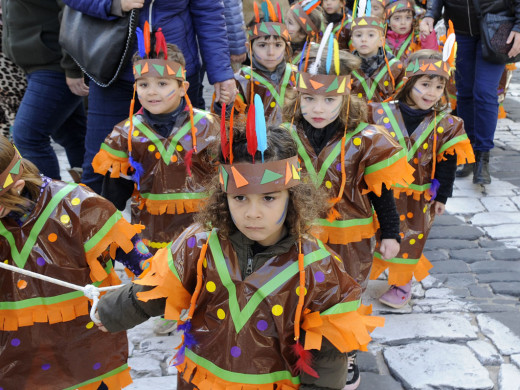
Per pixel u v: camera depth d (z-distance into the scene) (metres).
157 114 3.28
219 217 1.87
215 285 1.90
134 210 3.48
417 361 3.21
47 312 2.28
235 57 5.29
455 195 5.42
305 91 2.82
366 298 3.88
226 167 1.75
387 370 3.19
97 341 2.41
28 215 2.22
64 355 2.37
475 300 3.82
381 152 2.87
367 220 3.01
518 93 8.85
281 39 4.26
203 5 3.71
